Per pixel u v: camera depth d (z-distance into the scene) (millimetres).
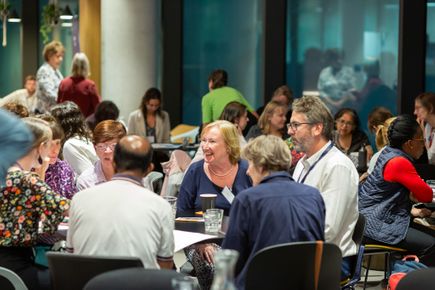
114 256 4965
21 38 18891
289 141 8984
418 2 14328
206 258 6906
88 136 8430
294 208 5297
